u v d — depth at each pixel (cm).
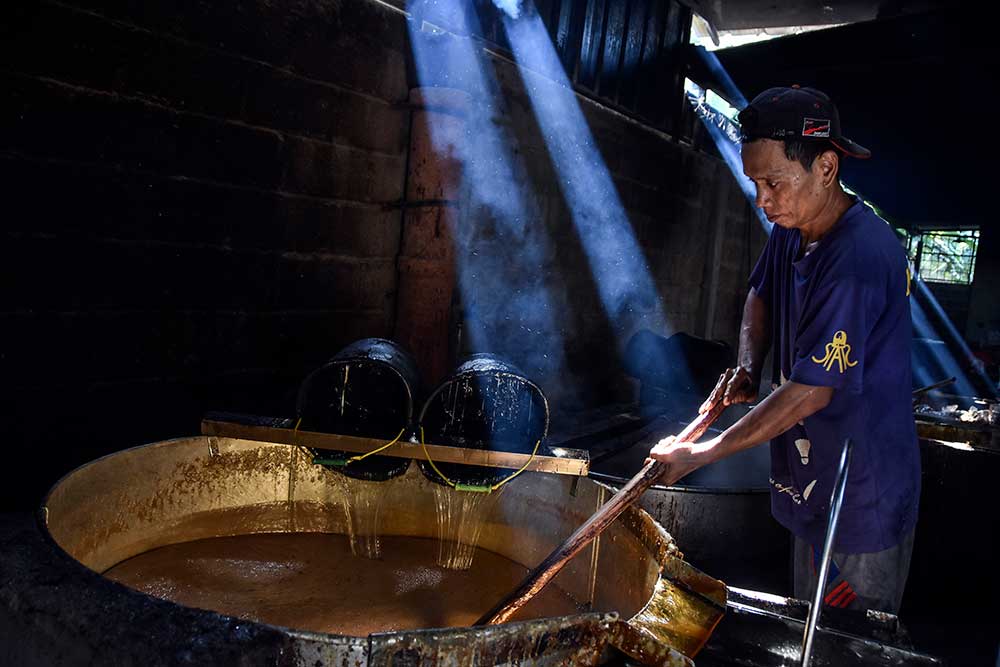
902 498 191
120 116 305
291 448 232
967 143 902
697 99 809
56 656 108
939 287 1562
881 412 185
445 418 221
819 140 169
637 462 416
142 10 305
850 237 175
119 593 115
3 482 290
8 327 285
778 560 302
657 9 700
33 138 282
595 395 665
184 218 334
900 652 140
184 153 329
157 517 209
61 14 282
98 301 310
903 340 185
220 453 220
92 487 182
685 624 138
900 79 754
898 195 1151
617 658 119
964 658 262
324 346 405
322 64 377
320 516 240
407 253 428
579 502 211
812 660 134
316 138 381
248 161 353
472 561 233
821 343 171
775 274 210
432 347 429
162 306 332
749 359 217
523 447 218
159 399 337
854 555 195
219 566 211
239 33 339
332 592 204
